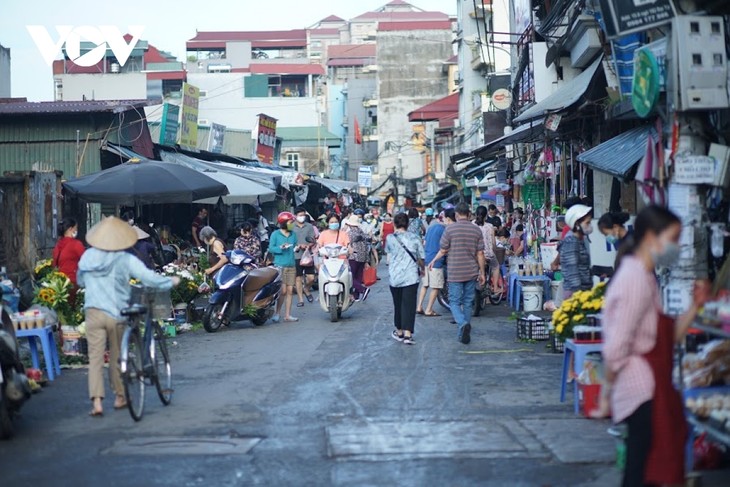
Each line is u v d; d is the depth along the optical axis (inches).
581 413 356.5
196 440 326.6
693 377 280.7
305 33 4239.7
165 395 403.9
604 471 281.3
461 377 443.8
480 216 778.8
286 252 705.6
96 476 283.7
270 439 326.6
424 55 2950.3
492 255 775.7
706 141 368.5
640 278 214.7
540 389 410.6
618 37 377.4
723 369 281.6
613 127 701.9
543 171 882.8
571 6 781.3
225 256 674.2
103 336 375.6
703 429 261.6
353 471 284.7
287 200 1611.7
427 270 709.9
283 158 2790.4
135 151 1002.7
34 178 705.6
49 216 741.3
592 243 500.1
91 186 674.2
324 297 692.1
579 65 824.9
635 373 216.8
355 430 337.4
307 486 270.2
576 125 792.9
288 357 518.9
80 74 1764.3
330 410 373.7
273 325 684.1
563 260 500.1
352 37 4269.2
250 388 426.3
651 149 413.1
